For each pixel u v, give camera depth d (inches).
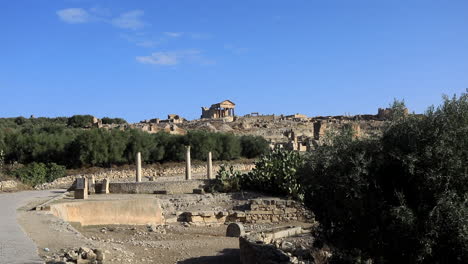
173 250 912.9
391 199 534.3
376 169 536.1
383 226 527.8
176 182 1700.3
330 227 592.1
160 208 1411.2
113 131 2719.0
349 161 546.9
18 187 1867.6
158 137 2883.9
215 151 2942.9
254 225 1330.0
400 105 561.9
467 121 511.8
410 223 494.3
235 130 4456.2
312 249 794.8
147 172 2554.1
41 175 2182.6
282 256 679.1
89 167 2527.1
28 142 2527.1
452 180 501.0
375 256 543.2
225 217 1392.7
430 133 515.5
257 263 684.1
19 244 653.3
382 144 544.1
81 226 1188.5
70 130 3164.4
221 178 1676.9
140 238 1073.5
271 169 1631.4
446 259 500.1
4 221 886.4
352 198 539.8
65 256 608.7
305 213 1369.3
